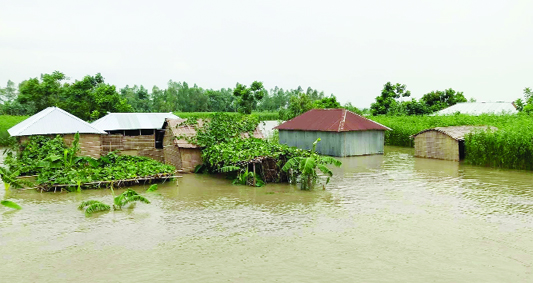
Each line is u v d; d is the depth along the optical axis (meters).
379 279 9.46
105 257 10.88
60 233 12.83
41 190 18.53
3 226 13.53
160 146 33.28
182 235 12.63
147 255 11.01
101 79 52.31
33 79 50.81
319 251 11.23
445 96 68.56
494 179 21.61
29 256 10.95
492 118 40.59
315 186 20.12
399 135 40.44
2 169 19.05
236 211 15.42
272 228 13.30
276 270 9.99
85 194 18.25
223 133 25.31
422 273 9.80
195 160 24.91
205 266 10.27
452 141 28.97
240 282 9.33
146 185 20.42
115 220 14.23
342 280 9.41
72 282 9.39
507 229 13.04
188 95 97.25
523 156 24.52
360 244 11.77
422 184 20.41
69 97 50.59
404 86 66.44
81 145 26.17
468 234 12.58
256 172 21.67
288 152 20.86
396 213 14.95
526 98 56.50
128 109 51.34
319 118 35.34
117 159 23.88
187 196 18.02
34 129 24.92
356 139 32.75
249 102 62.78
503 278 9.52
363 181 21.38
